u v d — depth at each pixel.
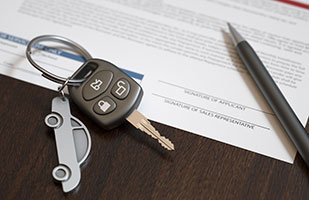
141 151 0.52
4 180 0.50
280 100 0.54
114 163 0.52
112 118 0.52
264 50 0.62
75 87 0.54
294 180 0.51
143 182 0.50
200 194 0.50
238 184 0.50
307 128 0.55
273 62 0.60
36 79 0.58
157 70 0.59
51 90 0.57
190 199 0.49
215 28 0.64
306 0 0.67
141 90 0.54
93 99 0.53
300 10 0.66
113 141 0.53
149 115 0.55
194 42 0.62
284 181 0.51
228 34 0.63
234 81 0.58
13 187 0.50
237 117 0.55
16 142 0.53
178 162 0.52
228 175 0.51
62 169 0.50
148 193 0.50
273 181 0.51
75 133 0.53
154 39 0.62
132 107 0.53
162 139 0.51
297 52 0.61
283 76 0.59
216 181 0.51
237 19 0.65
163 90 0.57
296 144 0.52
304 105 0.56
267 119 0.55
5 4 0.65
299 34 0.63
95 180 0.50
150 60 0.60
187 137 0.54
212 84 0.58
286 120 0.53
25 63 0.59
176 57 0.61
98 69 0.55
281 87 0.58
